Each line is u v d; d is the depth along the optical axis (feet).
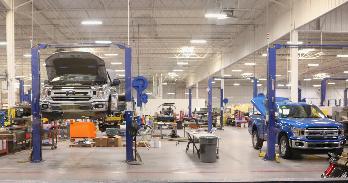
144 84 37.24
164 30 82.38
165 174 28.84
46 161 36.40
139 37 87.86
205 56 111.65
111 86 34.94
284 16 58.70
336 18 58.85
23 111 47.11
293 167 32.24
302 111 41.14
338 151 36.11
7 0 57.31
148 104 126.11
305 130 35.60
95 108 32.40
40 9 67.67
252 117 48.06
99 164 34.32
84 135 58.59
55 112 32.48
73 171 30.42
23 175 28.55
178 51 104.68
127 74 35.76
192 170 30.78
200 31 83.56
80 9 67.05
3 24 76.28
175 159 37.65
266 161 35.99
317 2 47.50
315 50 88.22
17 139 44.04
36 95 35.86
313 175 28.14
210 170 30.76
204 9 66.49
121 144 51.52
